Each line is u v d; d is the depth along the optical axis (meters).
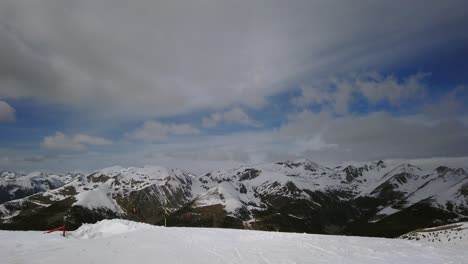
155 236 32.19
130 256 22.75
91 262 20.75
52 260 20.92
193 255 23.19
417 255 23.03
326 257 22.42
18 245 26.17
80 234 41.56
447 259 21.92
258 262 21.05
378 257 22.48
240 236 32.62
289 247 26.20
